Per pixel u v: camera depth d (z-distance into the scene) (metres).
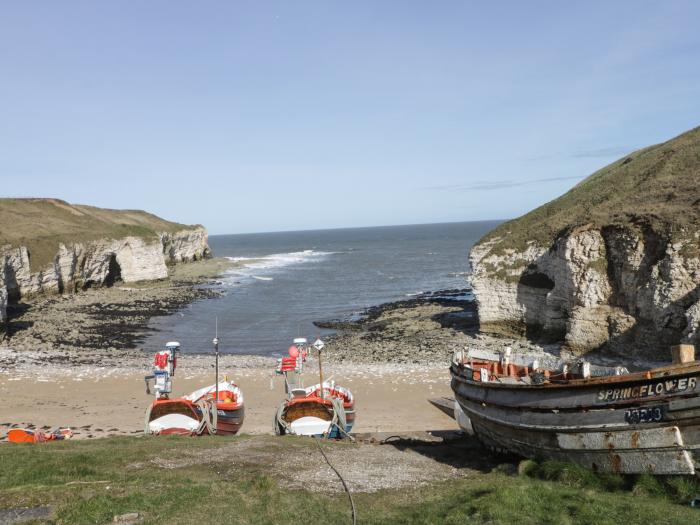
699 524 9.31
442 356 42.34
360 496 12.29
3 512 10.20
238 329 60.28
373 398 31.12
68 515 9.95
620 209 42.94
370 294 84.62
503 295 48.00
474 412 16.72
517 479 13.10
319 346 24.64
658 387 11.31
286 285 97.69
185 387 34.47
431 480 13.76
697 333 31.19
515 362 19.23
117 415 27.91
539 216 57.66
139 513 10.30
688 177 44.47
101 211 138.75
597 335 38.75
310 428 22.20
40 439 21.05
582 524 9.64
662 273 34.75
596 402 12.39
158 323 63.44
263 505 11.12
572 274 40.78
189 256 143.38
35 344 50.66
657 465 11.44
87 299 76.75
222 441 18.72
